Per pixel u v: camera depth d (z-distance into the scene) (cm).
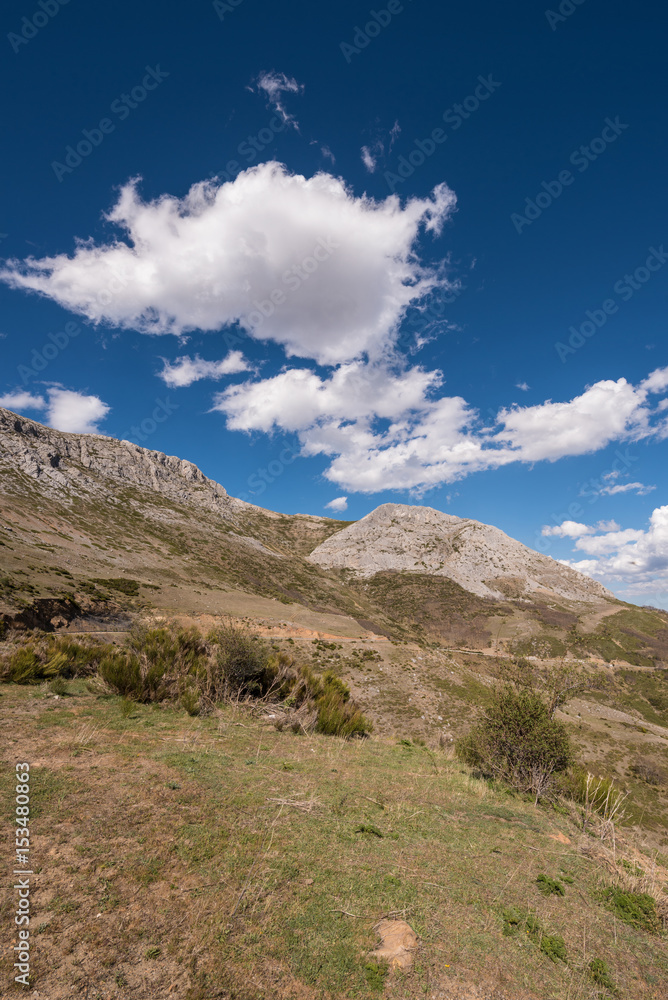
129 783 538
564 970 343
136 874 363
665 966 370
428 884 432
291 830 491
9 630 1978
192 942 301
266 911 346
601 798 845
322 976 292
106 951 280
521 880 476
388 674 3919
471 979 314
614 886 495
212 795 545
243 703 1184
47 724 730
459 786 805
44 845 385
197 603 5566
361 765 829
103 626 3672
